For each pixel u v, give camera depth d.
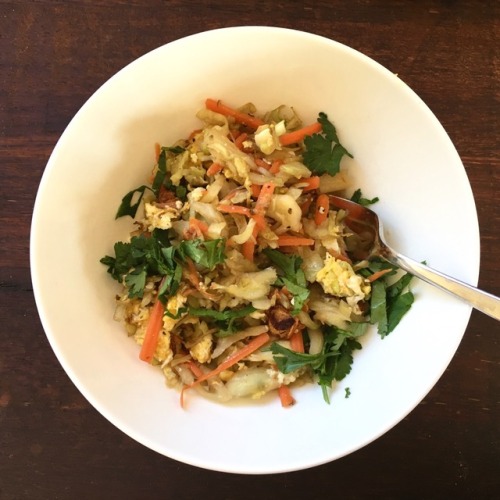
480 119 0.37
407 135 0.33
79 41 0.36
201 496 0.37
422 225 0.33
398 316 0.34
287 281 0.34
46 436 0.36
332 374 0.34
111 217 0.34
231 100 0.34
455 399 0.38
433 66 0.37
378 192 0.35
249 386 0.34
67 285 0.32
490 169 0.37
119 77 0.30
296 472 0.38
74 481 0.37
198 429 0.33
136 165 0.34
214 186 0.33
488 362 0.38
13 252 0.36
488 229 0.37
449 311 0.32
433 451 0.38
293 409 0.34
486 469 0.38
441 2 0.37
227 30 0.30
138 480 0.37
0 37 0.36
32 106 0.36
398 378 0.32
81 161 0.31
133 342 0.34
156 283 0.33
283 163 0.34
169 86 0.32
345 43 0.36
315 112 0.34
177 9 0.36
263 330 0.34
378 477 0.38
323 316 0.34
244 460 0.31
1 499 0.36
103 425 0.37
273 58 0.32
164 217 0.33
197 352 0.34
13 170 0.36
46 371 0.36
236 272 0.33
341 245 0.35
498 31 0.37
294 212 0.33
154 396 0.33
